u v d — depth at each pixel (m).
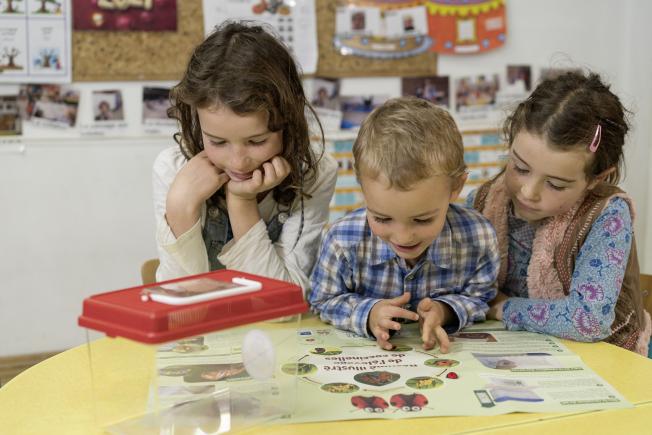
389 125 0.97
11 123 2.19
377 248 1.14
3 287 2.25
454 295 1.16
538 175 1.12
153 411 0.78
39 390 0.89
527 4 2.58
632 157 2.62
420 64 2.51
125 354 0.77
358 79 2.46
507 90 2.59
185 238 1.18
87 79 2.22
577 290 1.11
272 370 0.82
